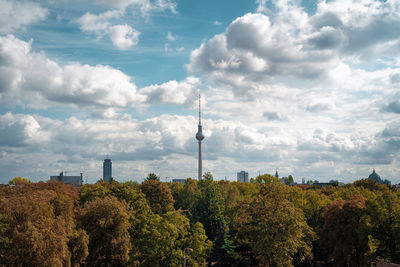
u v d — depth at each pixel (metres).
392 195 65.19
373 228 61.31
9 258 44.59
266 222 65.25
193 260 64.00
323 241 74.56
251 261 81.56
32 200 52.03
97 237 59.22
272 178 115.88
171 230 63.31
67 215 58.94
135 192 82.25
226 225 80.75
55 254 47.44
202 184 101.31
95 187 80.88
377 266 52.66
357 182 118.56
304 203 85.75
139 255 61.50
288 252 68.81
